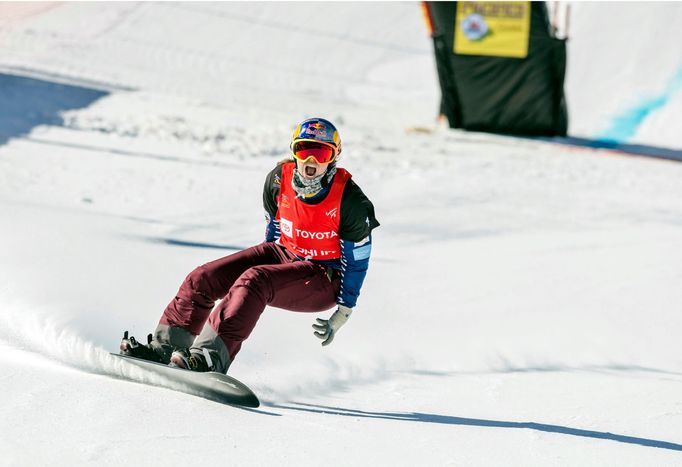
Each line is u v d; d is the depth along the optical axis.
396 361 18.77
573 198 48.34
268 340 19.36
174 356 14.00
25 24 118.19
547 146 76.62
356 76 118.94
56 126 56.19
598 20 111.06
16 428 10.93
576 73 103.38
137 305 19.72
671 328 22.78
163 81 93.06
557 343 20.94
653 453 12.61
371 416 14.11
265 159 53.56
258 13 142.00
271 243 15.81
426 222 38.34
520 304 24.66
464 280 27.36
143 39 120.31
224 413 12.91
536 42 79.31
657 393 16.58
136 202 37.12
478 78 80.88
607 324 22.83
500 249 33.09
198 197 39.84
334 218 14.51
